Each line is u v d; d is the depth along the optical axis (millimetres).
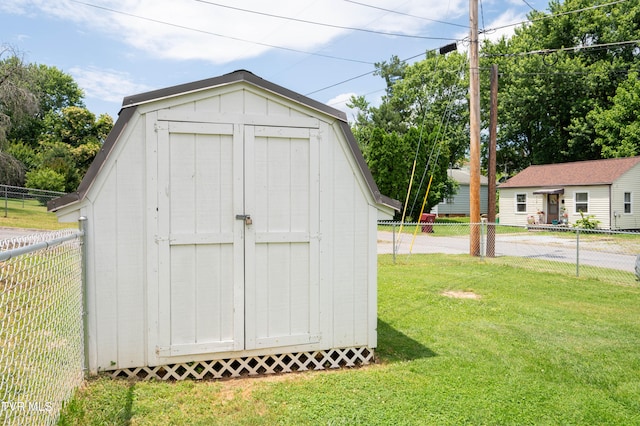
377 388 3543
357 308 4184
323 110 3986
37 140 40438
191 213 3686
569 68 29156
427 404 3254
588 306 6613
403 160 24375
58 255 2910
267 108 3852
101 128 41906
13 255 1979
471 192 12312
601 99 30375
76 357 3287
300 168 3965
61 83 46156
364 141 33500
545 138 32375
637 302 6918
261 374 3900
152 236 3598
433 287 7898
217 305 3760
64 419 2691
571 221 22625
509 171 37938
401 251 13922
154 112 3588
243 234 3803
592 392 3549
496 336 5043
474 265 10695
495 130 12695
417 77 34750
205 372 3744
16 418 2279
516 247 15445
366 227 4195
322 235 4035
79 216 3461
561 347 4660
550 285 8250
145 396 3258
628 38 29422
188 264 3691
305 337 3998
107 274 3529
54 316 2812
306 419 2973
